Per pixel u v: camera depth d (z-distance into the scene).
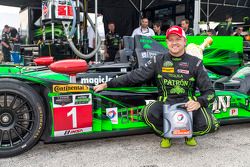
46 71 3.01
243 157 2.76
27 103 2.64
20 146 2.65
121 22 11.20
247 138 3.35
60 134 2.75
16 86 2.58
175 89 2.82
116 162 2.64
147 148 3.02
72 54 4.36
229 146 3.07
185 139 3.11
